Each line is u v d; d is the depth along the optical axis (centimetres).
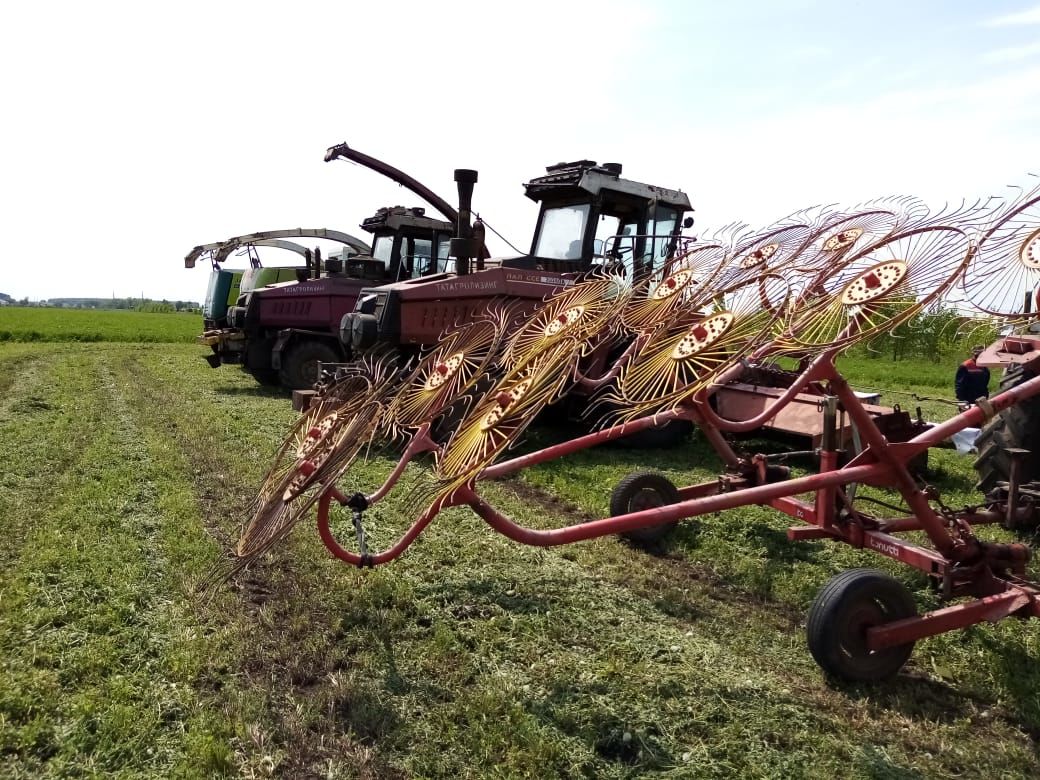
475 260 854
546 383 317
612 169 885
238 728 273
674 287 464
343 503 352
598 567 454
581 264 856
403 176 1049
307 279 1331
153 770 252
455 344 411
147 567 418
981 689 326
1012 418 533
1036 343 548
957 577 339
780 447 855
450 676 318
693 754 271
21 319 4256
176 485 590
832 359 347
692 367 350
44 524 481
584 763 264
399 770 260
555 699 302
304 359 1175
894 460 343
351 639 349
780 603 421
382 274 1272
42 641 329
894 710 307
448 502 318
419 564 440
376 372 402
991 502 480
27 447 708
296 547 455
